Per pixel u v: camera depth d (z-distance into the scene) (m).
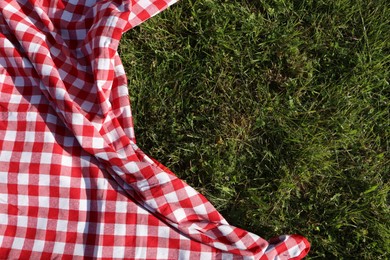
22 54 1.55
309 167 1.67
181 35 1.77
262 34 1.77
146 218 1.47
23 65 1.54
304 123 1.69
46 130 1.51
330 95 1.72
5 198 1.47
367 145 1.71
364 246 1.63
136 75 1.75
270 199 1.65
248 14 1.76
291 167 1.67
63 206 1.47
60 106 1.47
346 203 1.67
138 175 1.46
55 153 1.49
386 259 1.61
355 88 1.72
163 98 1.73
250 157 1.69
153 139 1.70
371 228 1.63
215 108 1.73
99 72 1.48
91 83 1.55
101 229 1.45
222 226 1.45
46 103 1.54
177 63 1.76
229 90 1.73
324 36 1.77
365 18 1.77
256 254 1.43
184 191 1.46
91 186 1.49
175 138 1.69
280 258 1.46
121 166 1.46
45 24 1.58
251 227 1.63
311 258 1.63
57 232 1.46
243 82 1.74
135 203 1.48
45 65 1.50
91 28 1.54
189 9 1.78
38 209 1.47
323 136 1.70
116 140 1.50
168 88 1.74
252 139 1.70
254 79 1.74
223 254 1.45
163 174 1.47
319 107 1.72
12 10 1.57
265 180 1.68
